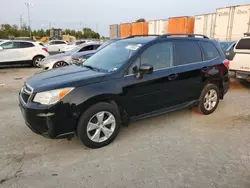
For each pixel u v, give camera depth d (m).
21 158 3.00
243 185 2.49
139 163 2.91
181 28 19.84
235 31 15.97
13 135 3.66
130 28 26.95
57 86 2.93
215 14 17.20
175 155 3.11
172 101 4.00
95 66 3.77
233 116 4.63
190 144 3.43
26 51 11.88
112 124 3.37
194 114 4.71
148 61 3.62
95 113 3.14
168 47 3.90
